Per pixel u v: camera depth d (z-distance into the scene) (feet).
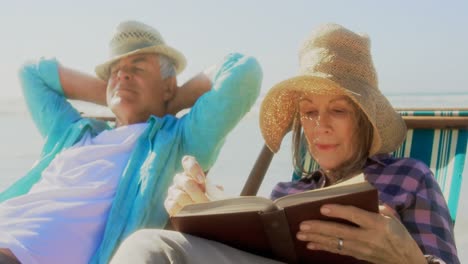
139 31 9.14
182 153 8.55
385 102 6.13
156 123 8.66
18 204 7.93
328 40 6.12
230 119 8.47
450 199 6.66
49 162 8.92
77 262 7.47
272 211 4.34
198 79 9.39
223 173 20.67
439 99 71.26
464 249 14.15
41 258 7.27
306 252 4.58
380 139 5.88
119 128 8.78
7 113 47.96
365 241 4.28
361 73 6.02
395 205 5.71
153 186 7.95
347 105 6.00
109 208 7.85
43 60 10.25
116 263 4.40
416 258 4.49
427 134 7.34
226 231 4.54
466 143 7.05
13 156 25.13
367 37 6.29
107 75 9.69
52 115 9.82
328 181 6.51
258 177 8.05
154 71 9.14
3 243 7.15
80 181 8.12
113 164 8.27
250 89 8.54
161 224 7.96
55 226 7.49
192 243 4.51
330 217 4.28
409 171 5.95
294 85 6.08
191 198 5.43
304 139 7.29
